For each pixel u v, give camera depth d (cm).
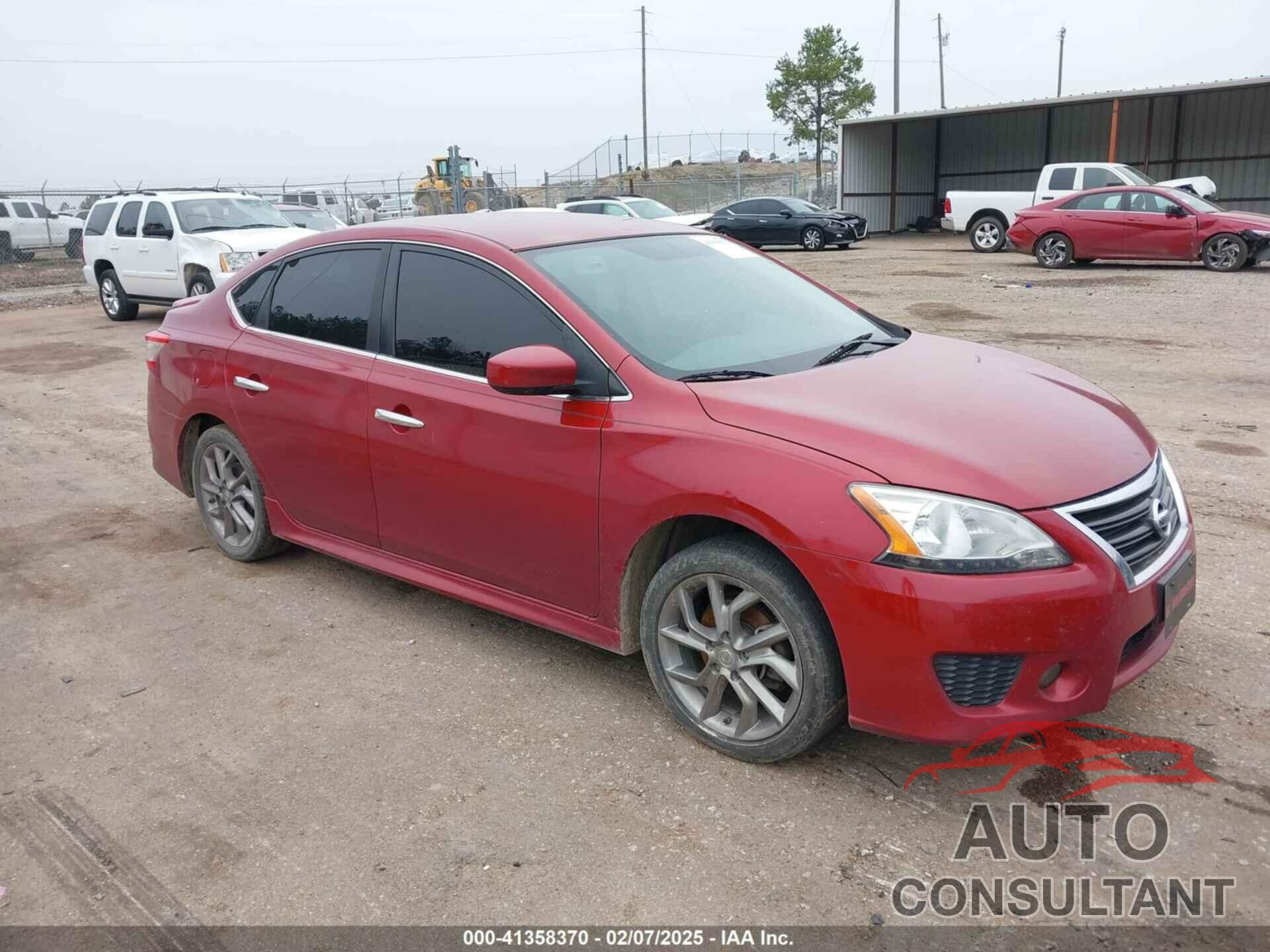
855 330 402
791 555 284
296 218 1575
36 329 1509
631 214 2348
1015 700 272
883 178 3328
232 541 504
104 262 1540
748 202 2573
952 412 306
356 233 428
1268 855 264
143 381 1045
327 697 370
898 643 271
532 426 344
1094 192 1755
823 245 2486
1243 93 2847
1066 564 267
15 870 281
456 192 2983
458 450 367
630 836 284
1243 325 1084
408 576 412
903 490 272
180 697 375
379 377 396
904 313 1268
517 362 315
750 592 300
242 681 385
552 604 360
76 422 855
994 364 370
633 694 365
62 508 613
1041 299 1361
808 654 290
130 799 312
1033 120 3253
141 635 428
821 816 289
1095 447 299
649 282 378
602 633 347
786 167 5466
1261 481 561
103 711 367
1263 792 290
